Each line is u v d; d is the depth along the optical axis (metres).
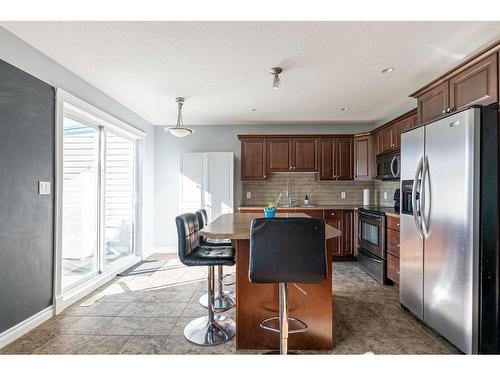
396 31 2.04
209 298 2.18
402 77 2.89
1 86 1.97
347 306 2.73
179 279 3.56
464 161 1.82
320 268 1.54
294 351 1.98
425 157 2.21
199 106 3.93
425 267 2.21
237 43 2.21
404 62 2.54
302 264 1.54
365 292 3.11
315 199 5.01
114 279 3.56
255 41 2.18
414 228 2.36
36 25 1.96
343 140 4.69
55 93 2.49
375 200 4.95
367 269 3.77
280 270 1.54
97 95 3.22
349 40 2.16
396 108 4.04
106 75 2.83
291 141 4.71
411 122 3.37
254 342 2.00
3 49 1.99
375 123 4.93
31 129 2.23
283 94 3.43
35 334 2.18
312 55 2.41
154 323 2.38
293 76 2.87
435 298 2.09
